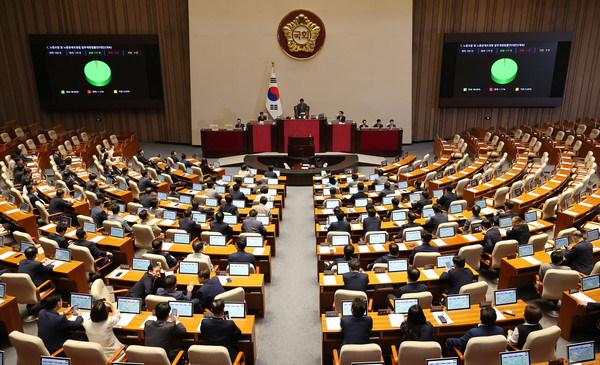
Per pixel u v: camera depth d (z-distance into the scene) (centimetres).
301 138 1766
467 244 855
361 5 2017
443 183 1322
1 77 2134
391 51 2058
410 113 2131
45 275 775
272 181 1357
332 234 847
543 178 1270
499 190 1137
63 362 498
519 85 2066
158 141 2259
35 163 1578
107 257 877
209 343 546
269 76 2084
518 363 481
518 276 802
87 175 1447
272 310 788
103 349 555
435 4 2058
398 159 1694
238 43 2052
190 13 2022
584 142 1712
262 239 856
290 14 2017
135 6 2067
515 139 1980
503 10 2061
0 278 691
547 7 2052
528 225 925
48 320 575
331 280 702
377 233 853
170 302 607
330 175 1405
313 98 2108
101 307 555
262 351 673
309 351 674
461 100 2109
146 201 1129
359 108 2120
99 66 2083
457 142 1983
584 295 648
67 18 2084
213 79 2089
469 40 2031
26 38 2103
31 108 2194
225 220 989
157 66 2103
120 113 2231
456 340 545
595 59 2102
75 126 2239
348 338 545
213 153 1922
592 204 1047
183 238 873
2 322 679
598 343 654
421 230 853
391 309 631
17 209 1084
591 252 748
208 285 656
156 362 499
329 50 2058
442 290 724
